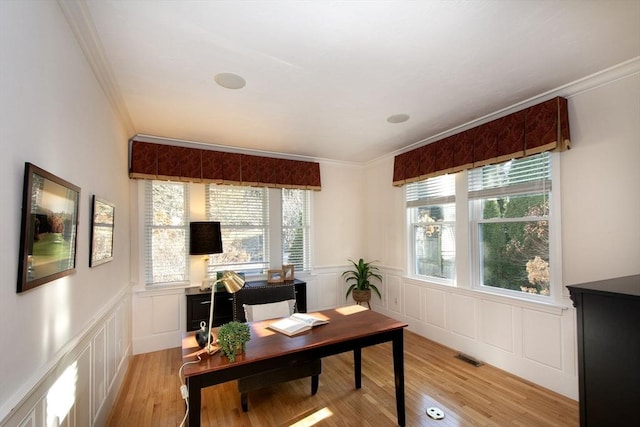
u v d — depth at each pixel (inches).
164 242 146.6
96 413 77.7
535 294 110.4
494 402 96.0
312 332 82.4
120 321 108.8
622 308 55.4
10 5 40.2
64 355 55.1
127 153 131.8
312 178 183.9
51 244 51.1
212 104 107.4
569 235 98.7
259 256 170.9
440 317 145.9
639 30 69.1
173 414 91.8
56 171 55.6
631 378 54.2
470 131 127.7
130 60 79.0
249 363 66.3
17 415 39.7
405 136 147.7
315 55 77.9
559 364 100.5
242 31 67.9
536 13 63.0
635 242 84.1
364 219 202.7
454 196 141.8
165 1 58.2
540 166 108.0
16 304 41.4
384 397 100.5
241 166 162.6
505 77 91.0
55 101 55.1
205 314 139.4
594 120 92.4
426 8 61.0
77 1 57.4
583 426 60.7
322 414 91.3
